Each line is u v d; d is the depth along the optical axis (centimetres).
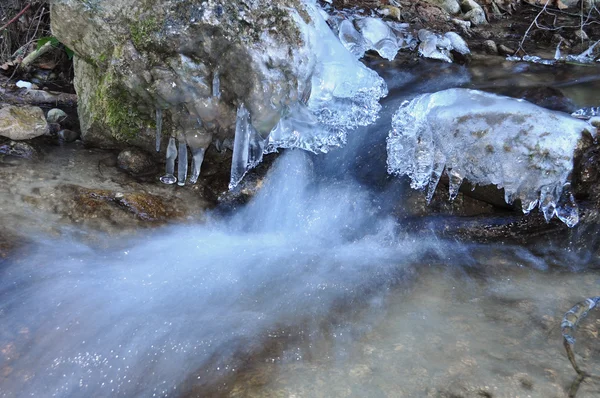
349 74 354
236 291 277
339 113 355
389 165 353
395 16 536
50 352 230
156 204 320
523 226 328
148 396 218
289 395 216
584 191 326
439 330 258
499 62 489
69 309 250
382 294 282
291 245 319
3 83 414
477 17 586
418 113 351
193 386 221
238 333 247
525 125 322
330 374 228
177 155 340
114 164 347
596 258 323
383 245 323
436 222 332
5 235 282
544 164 318
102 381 224
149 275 278
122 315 251
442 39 487
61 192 314
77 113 383
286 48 319
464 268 308
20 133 349
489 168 326
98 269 275
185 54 309
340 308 270
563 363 241
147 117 331
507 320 267
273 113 323
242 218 332
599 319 271
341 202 344
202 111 318
